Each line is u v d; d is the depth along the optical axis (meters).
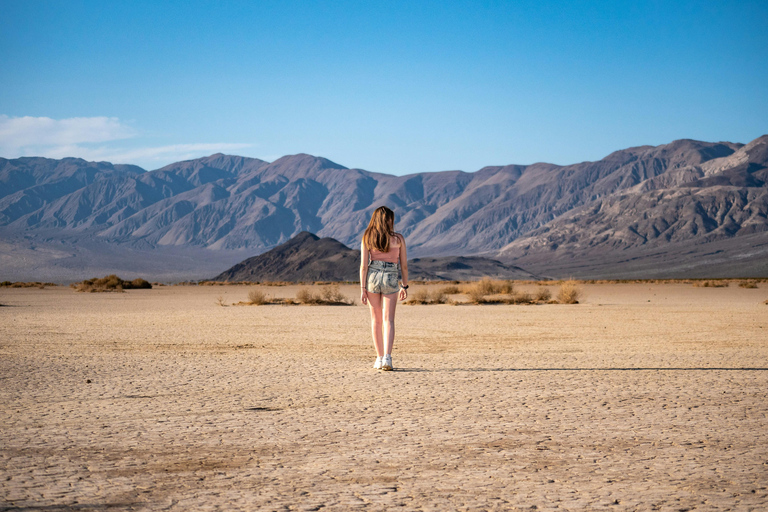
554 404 7.48
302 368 10.65
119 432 6.17
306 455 5.37
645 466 5.05
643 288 73.69
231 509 4.11
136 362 11.48
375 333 10.51
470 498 4.32
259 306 36.34
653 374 9.80
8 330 18.73
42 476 4.80
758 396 7.96
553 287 74.75
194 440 5.86
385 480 4.70
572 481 4.68
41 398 7.94
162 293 60.94
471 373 9.99
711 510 4.09
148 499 4.30
